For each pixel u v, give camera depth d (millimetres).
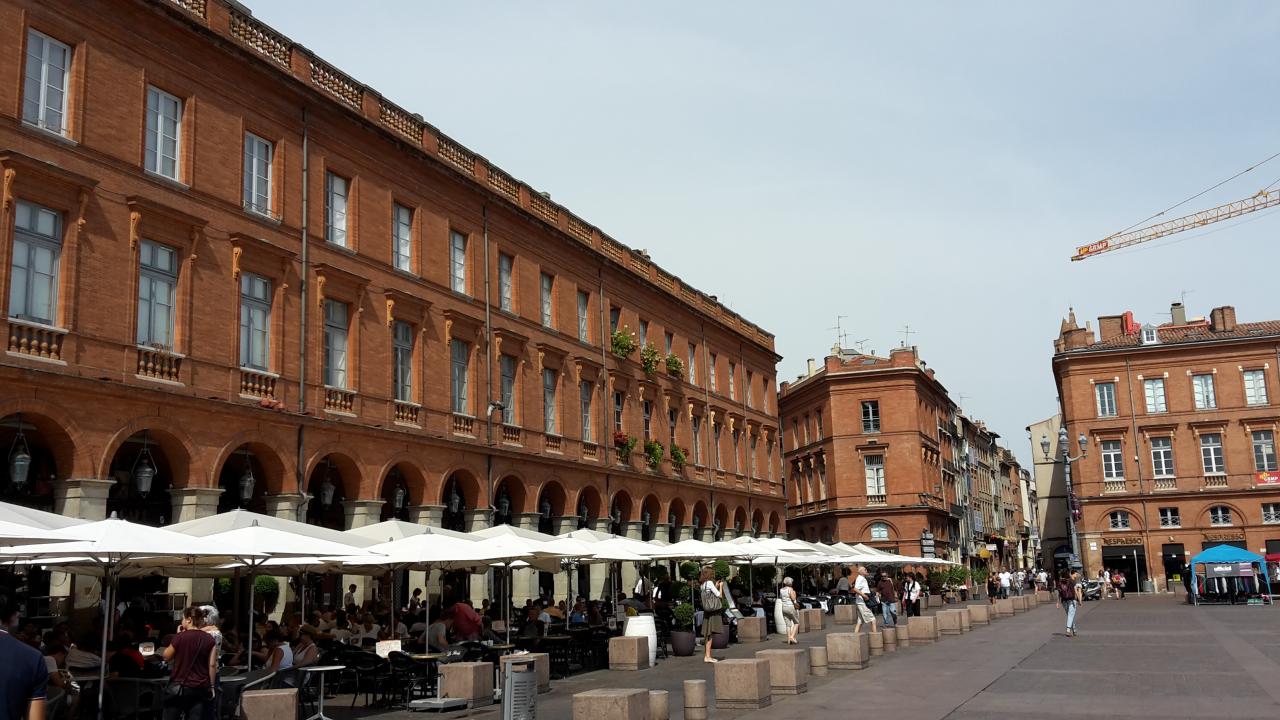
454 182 31922
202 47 23266
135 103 21594
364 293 27656
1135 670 20000
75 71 20406
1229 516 64688
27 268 19141
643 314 44875
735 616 31719
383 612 26188
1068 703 15570
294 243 25500
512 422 34281
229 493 25328
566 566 29297
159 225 21781
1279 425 64062
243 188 24328
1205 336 67312
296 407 24922
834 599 48531
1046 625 34906
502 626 24094
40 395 18797
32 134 19359
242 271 23875
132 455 22750
